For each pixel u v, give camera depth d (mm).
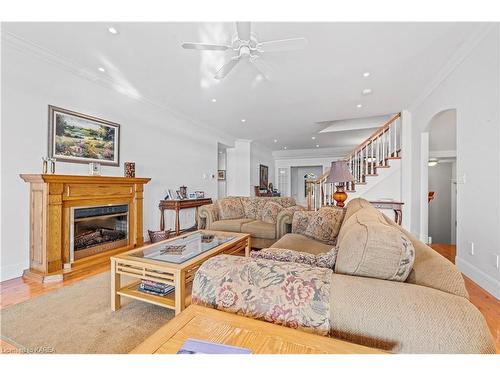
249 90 3623
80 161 3061
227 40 2355
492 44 2072
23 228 2527
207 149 5832
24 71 2520
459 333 632
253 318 799
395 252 856
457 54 2553
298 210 3121
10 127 2434
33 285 2291
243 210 4055
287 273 842
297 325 752
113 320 1710
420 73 3021
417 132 4070
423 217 3879
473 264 2359
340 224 2426
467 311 662
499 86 1993
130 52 2598
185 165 5070
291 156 9742
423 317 664
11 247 2443
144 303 1957
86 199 2807
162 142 4445
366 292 744
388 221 1335
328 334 726
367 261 877
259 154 8367
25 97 2539
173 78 3229
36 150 2633
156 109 4281
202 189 5625
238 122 5430
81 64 2877
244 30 1993
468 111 2439
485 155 2174
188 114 4840
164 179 4496
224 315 791
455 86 2723
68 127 2932
